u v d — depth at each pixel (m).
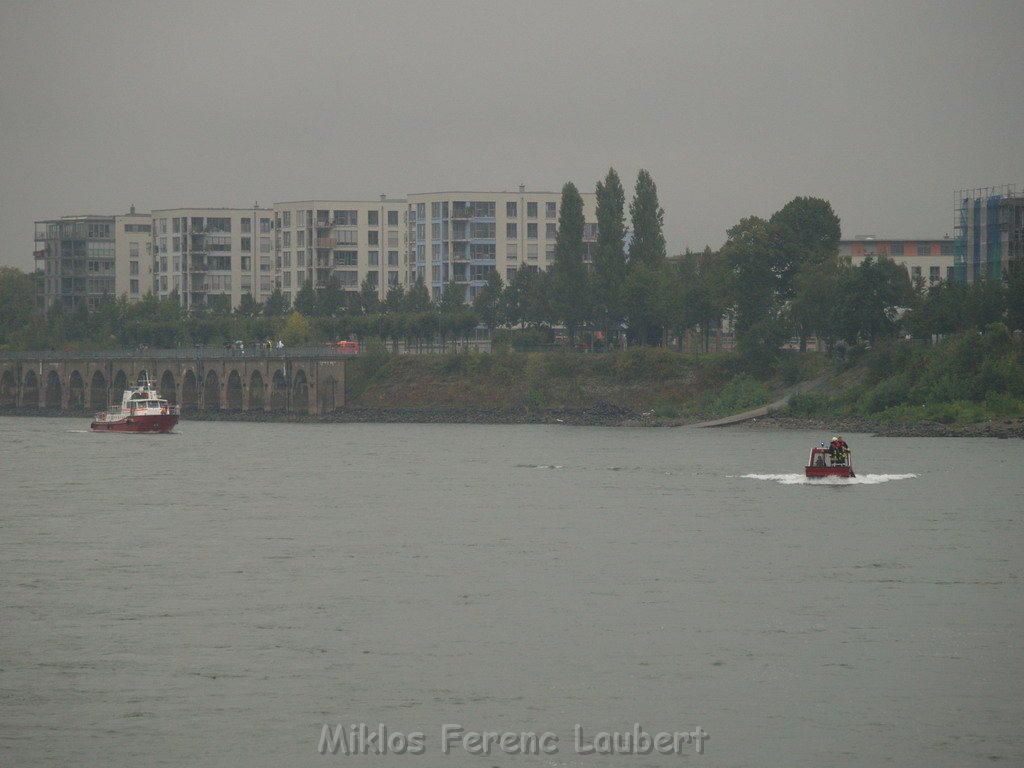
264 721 144.12
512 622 183.38
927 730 140.50
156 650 170.25
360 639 174.88
